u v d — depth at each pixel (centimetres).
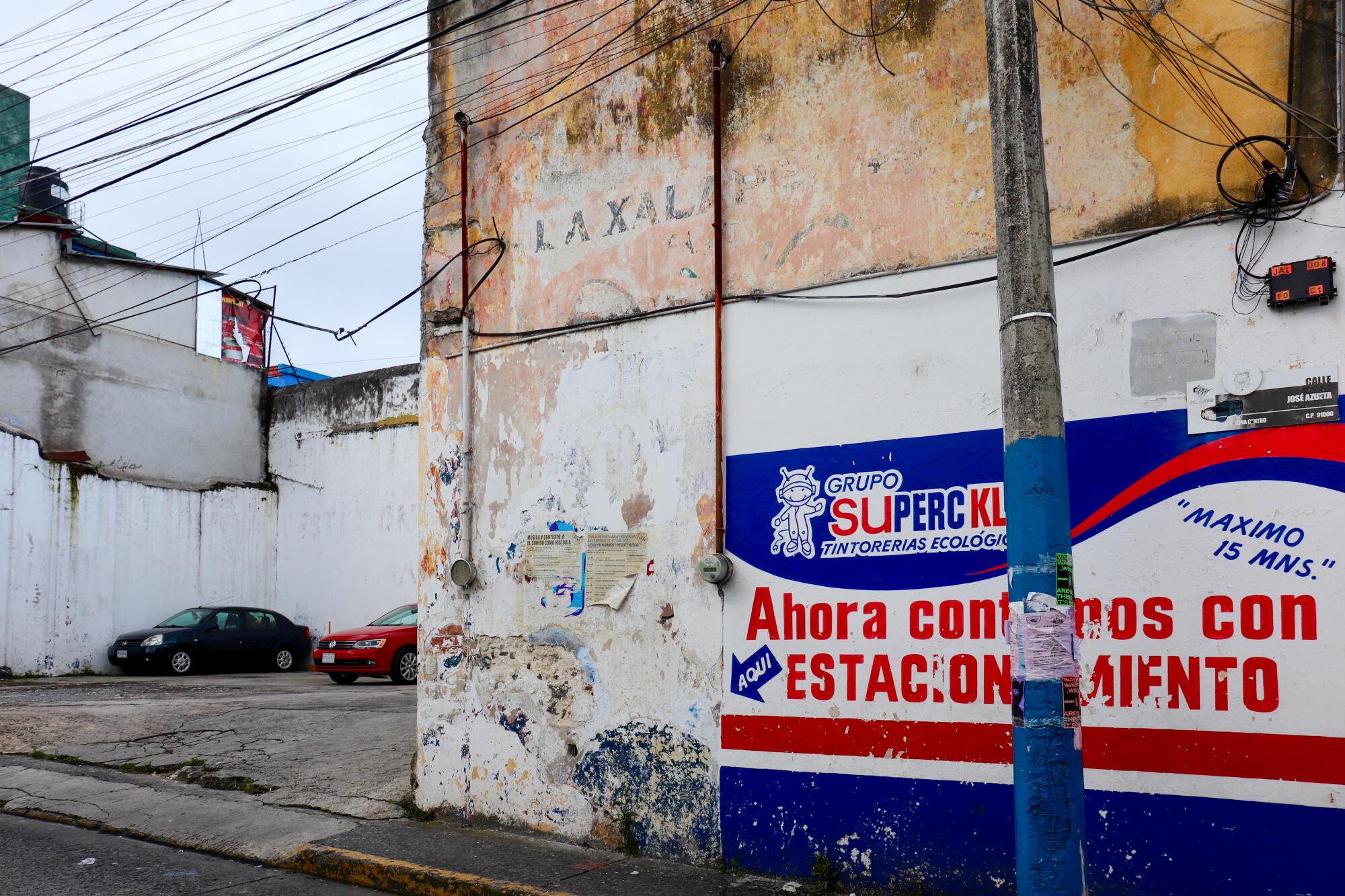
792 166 639
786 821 598
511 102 775
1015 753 426
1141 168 524
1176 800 484
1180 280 508
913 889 551
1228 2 507
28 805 814
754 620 623
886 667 573
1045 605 418
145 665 1889
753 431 636
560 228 741
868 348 599
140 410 2098
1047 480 425
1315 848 451
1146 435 509
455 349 786
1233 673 477
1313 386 470
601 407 707
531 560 727
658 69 703
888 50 609
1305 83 485
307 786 826
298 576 2245
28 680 1734
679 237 683
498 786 723
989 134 570
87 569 1916
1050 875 405
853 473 595
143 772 902
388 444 2144
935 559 562
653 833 649
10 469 1800
